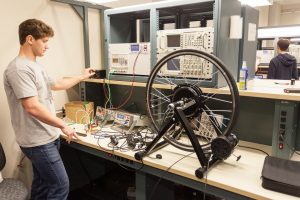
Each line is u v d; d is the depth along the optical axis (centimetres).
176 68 184
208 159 141
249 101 187
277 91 154
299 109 167
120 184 282
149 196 183
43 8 226
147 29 253
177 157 158
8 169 217
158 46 194
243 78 163
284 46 383
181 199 243
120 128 216
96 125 224
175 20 222
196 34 172
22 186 176
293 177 119
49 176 177
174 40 184
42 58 232
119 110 233
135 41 263
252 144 185
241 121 193
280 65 378
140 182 177
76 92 265
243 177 132
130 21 260
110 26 237
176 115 143
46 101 175
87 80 245
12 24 207
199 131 167
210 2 170
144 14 234
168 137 170
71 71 256
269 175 120
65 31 246
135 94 251
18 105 165
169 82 186
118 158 175
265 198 113
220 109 190
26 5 214
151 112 182
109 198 257
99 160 284
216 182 127
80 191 268
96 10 271
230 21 175
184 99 146
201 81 174
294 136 162
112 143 181
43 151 170
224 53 173
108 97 269
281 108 147
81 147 202
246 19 194
